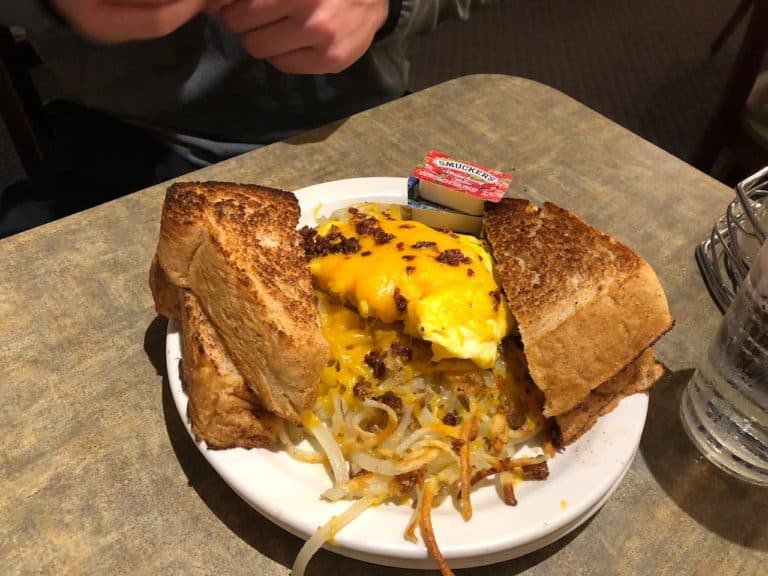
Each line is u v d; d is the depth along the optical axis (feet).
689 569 0.90
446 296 0.97
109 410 1.01
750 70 2.26
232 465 0.86
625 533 0.94
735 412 0.96
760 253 0.96
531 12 4.22
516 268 1.05
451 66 3.60
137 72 1.69
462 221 1.20
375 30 1.72
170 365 0.97
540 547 0.86
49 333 1.11
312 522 0.81
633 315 0.97
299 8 1.48
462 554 0.80
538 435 1.01
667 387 1.14
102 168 1.73
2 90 2.00
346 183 1.33
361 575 0.86
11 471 0.92
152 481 0.93
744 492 1.01
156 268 1.05
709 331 1.26
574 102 1.88
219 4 1.43
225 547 0.87
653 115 3.34
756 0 2.15
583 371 0.95
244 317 0.89
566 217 1.16
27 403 1.01
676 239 1.46
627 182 1.61
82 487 0.91
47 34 1.66
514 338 1.06
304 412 0.91
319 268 1.05
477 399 1.01
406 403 0.99
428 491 0.87
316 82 1.82
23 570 0.82
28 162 2.15
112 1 1.16
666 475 1.01
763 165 2.32
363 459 0.92
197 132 1.80
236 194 1.12
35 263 1.22
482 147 1.66
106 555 0.84
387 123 1.70
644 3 4.46
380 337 1.02
